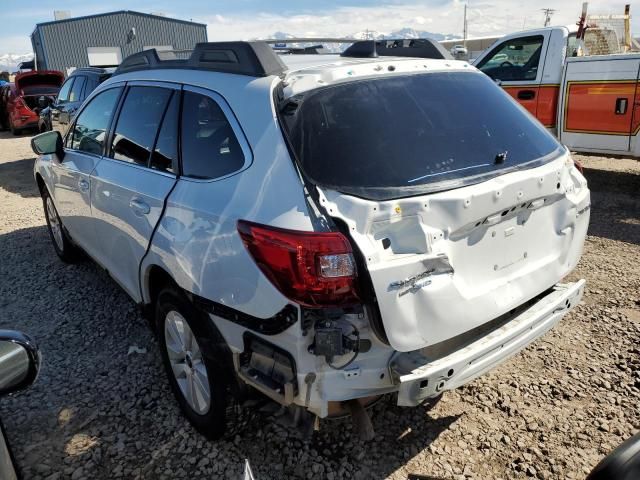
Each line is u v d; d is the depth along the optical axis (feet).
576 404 9.96
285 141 7.41
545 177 8.25
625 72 21.86
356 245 6.63
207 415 8.87
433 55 10.52
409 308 6.84
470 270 7.66
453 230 7.23
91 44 120.16
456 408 9.96
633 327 12.41
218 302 7.77
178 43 130.00
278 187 7.19
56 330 13.21
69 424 9.84
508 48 26.37
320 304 6.65
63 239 16.66
